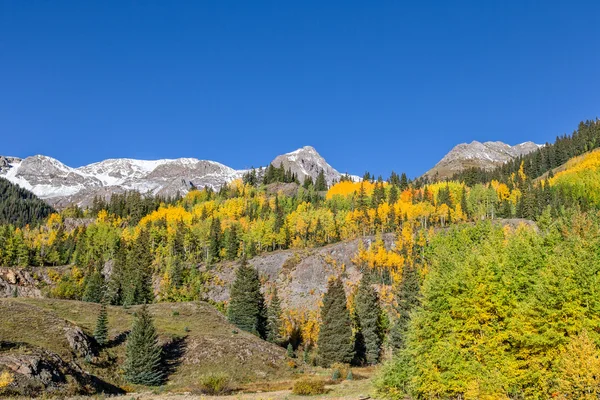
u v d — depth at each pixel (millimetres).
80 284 122312
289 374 60406
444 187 188875
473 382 29375
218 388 46188
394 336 70438
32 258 145000
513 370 28250
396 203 168875
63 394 36344
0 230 148125
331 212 170000
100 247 160125
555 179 193625
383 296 104750
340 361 71188
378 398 37500
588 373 22750
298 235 159125
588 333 25578
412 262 115188
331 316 74250
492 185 187375
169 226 177125
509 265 34750
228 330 73250
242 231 160000
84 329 57094
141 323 52031
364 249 129000
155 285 128875
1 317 50219
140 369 49656
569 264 29188
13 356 36969
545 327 27516
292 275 128375
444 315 34344
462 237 112562
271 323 89625
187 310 80875
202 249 155500
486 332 31484
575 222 53594
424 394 33156
